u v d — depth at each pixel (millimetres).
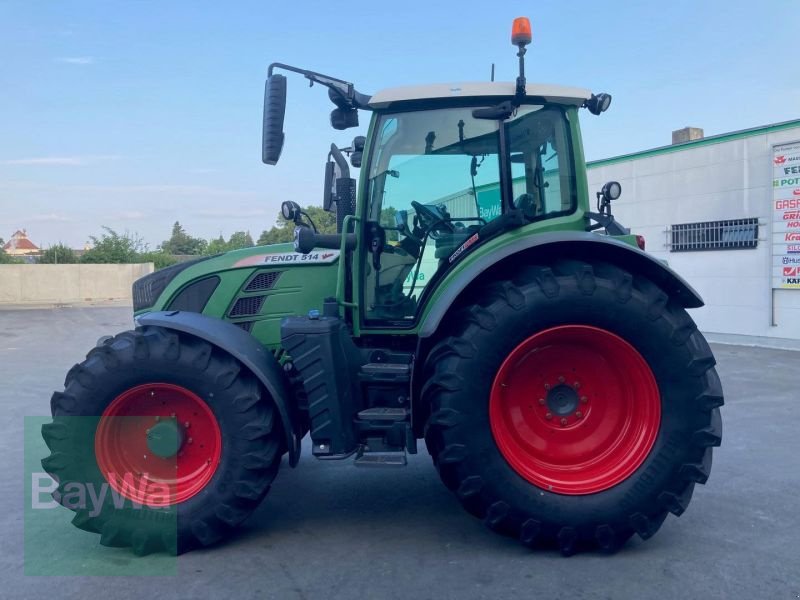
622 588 3326
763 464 5324
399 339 4445
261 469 3799
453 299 3717
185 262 4844
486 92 4160
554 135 4270
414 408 3912
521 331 3658
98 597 3312
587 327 3686
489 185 4273
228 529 3857
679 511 3697
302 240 4266
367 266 4355
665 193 13320
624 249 3738
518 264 3934
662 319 3668
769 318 11734
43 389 9188
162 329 3904
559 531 3652
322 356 3877
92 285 33031
